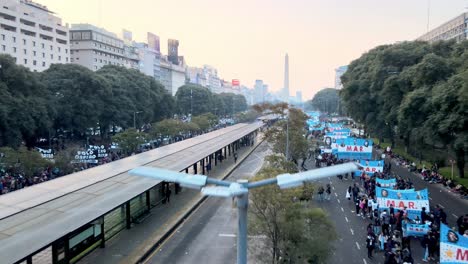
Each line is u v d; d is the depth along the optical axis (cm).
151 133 8431
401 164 6375
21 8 10831
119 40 15725
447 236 2139
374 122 7944
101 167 4050
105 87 8619
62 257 2434
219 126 14112
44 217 2398
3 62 6438
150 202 3978
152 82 11431
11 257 1827
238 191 781
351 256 2777
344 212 3853
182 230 3409
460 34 14475
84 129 8262
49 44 11806
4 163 4456
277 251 2134
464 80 3809
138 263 2678
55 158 5078
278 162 3609
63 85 7931
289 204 2053
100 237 2931
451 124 4000
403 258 2548
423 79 5356
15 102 6172
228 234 3294
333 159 5884
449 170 5778
